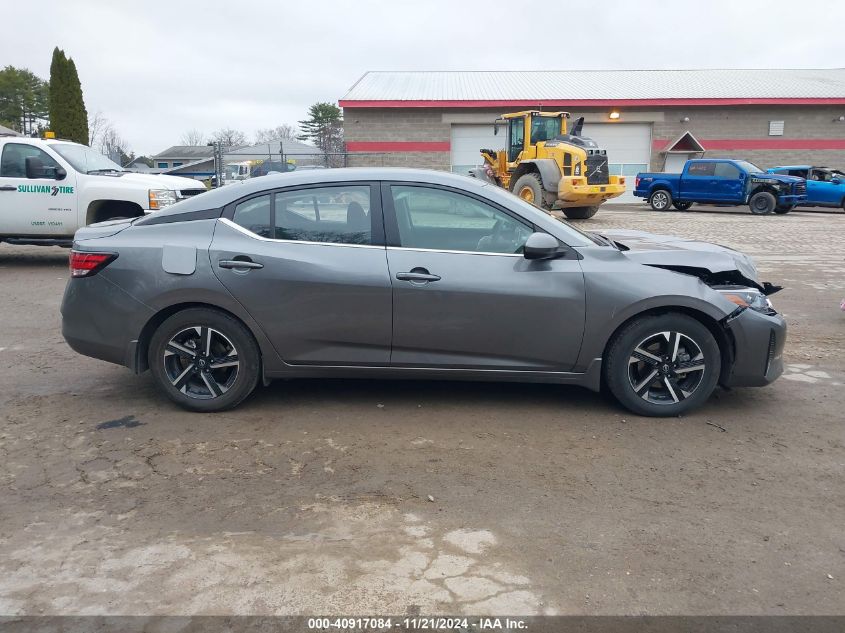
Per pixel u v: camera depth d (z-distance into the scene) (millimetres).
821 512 3373
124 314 4461
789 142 30547
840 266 11258
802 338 6730
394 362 4484
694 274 4617
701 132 30500
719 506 3422
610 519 3293
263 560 2943
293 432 4301
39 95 71000
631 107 30031
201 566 2898
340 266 4367
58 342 6438
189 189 10875
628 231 5871
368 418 4531
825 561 2965
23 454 3967
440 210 4473
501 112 29750
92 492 3529
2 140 10188
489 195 4492
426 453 4012
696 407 4562
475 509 3381
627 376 4480
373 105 29438
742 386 4602
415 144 30203
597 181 19047
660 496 3521
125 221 4918
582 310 4363
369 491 3557
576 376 4504
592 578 2828
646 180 25109
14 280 9633
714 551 3031
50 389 5094
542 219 4496
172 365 4570
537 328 4391
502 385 5199
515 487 3607
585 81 34125
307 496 3502
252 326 4422
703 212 24391
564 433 4305
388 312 4379
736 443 4172
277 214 4496
